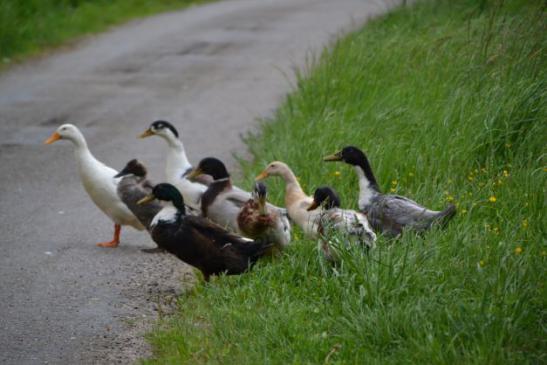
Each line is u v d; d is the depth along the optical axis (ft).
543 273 28.89
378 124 45.11
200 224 32.63
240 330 27.89
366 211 35.73
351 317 27.17
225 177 37.99
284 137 48.70
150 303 32.12
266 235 33.91
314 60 62.34
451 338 25.38
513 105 40.86
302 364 25.38
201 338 27.86
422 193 37.96
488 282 28.14
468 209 35.94
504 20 48.39
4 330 29.60
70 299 32.42
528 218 33.81
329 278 30.48
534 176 37.01
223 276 32.78
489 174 38.63
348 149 36.76
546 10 48.34
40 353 27.94
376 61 55.93
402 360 24.88
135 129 58.39
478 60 47.62
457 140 40.75
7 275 34.68
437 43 54.54
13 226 40.86
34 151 53.42
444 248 31.04
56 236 39.75
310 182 40.96
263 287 31.12
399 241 32.35
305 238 35.70
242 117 60.44
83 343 28.68
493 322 25.57
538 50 42.91
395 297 27.81
